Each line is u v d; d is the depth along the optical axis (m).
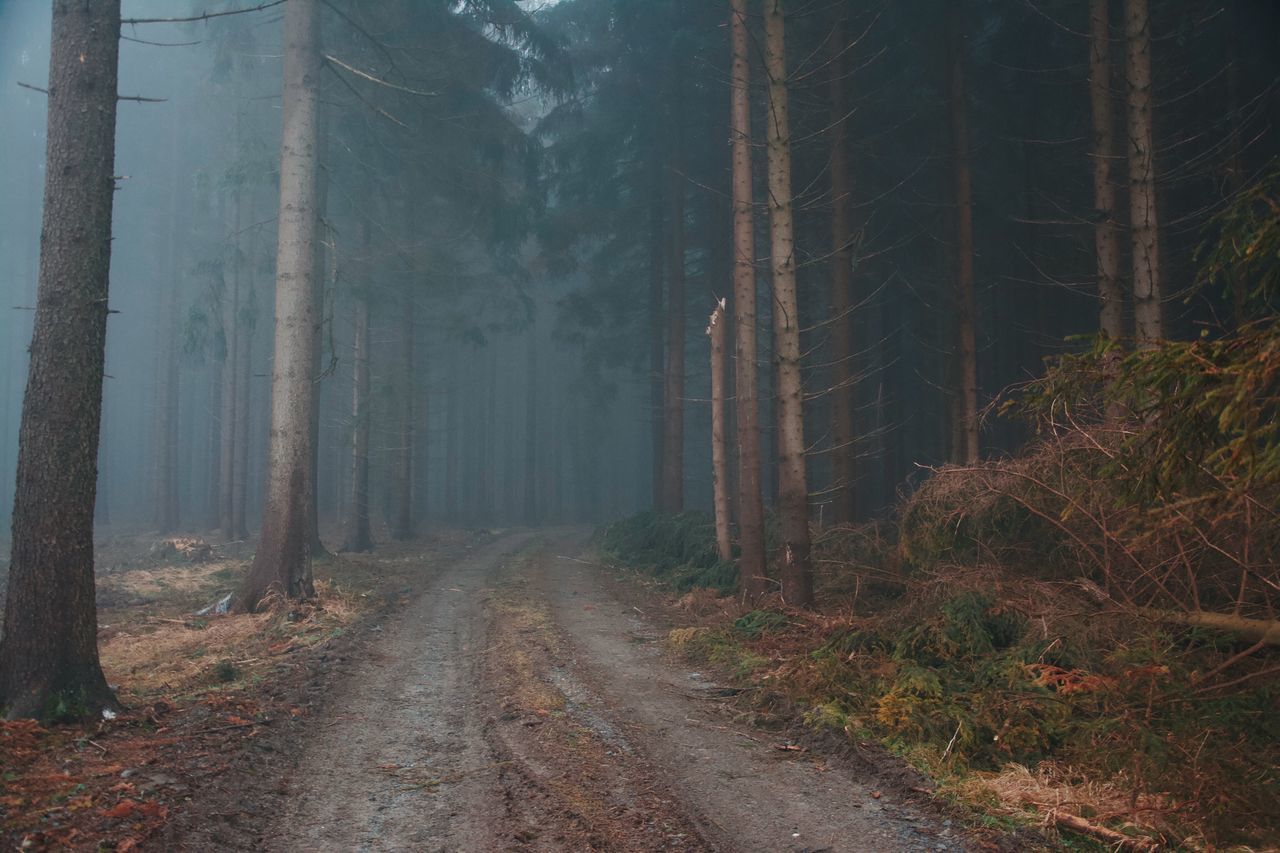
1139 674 6.21
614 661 9.88
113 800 5.00
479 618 12.84
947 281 21.22
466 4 21.38
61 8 7.43
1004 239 21.97
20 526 7.01
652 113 25.77
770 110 12.45
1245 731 5.87
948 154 19.55
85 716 6.77
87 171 7.37
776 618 11.08
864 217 19.75
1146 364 4.17
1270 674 6.42
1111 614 7.62
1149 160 11.08
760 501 13.42
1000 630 8.16
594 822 5.04
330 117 21.55
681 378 25.19
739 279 13.89
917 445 26.05
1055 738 6.41
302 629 11.50
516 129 24.14
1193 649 7.02
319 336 20.31
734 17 13.70
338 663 9.39
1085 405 8.93
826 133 18.22
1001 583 8.82
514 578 18.02
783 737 6.96
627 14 23.95
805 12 13.13
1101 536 8.30
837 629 9.67
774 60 12.45
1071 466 8.94
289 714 7.24
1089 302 20.95
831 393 17.69
